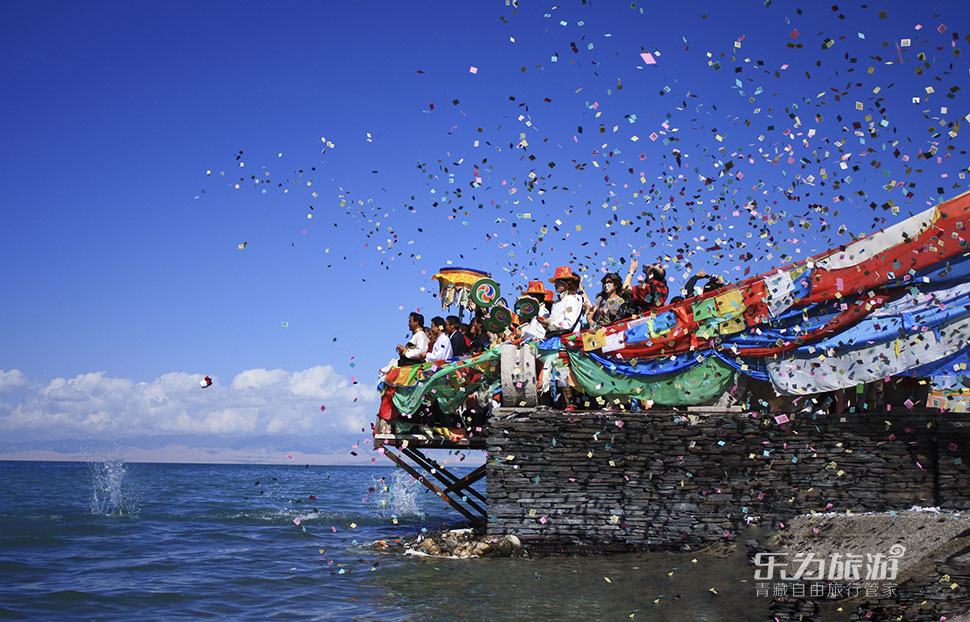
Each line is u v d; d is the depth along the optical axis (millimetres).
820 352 11469
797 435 11414
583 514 11883
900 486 10938
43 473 76438
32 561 12820
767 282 11828
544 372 12648
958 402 11961
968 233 11078
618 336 12375
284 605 9164
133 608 9141
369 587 9977
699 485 11648
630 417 11992
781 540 10094
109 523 19219
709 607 8016
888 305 11344
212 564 12406
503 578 10281
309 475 97250
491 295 13570
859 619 7023
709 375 11984
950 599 6816
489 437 12242
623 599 8820
